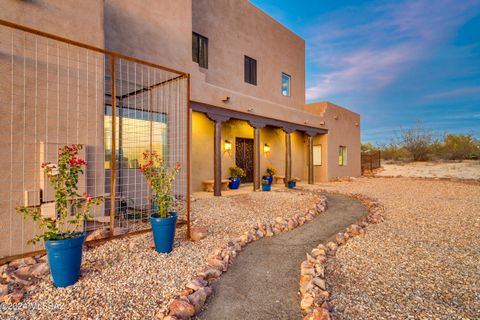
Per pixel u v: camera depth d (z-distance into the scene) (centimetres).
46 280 254
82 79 383
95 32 399
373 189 1055
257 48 1157
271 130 1239
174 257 320
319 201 714
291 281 279
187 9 710
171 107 659
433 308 218
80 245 249
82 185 371
